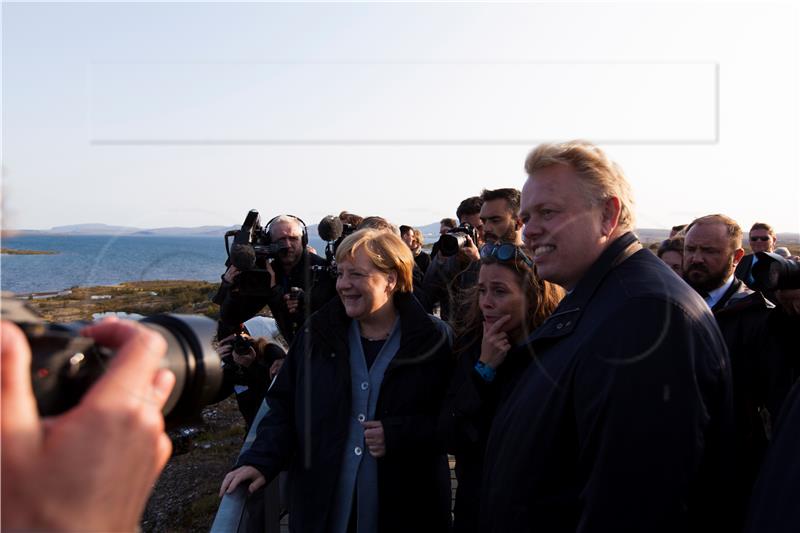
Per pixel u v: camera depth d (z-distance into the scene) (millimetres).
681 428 1213
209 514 3346
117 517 443
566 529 1391
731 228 2887
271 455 1945
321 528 1963
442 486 2188
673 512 1207
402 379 2090
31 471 418
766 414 2293
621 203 1526
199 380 642
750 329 2393
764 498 1258
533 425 1450
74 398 502
